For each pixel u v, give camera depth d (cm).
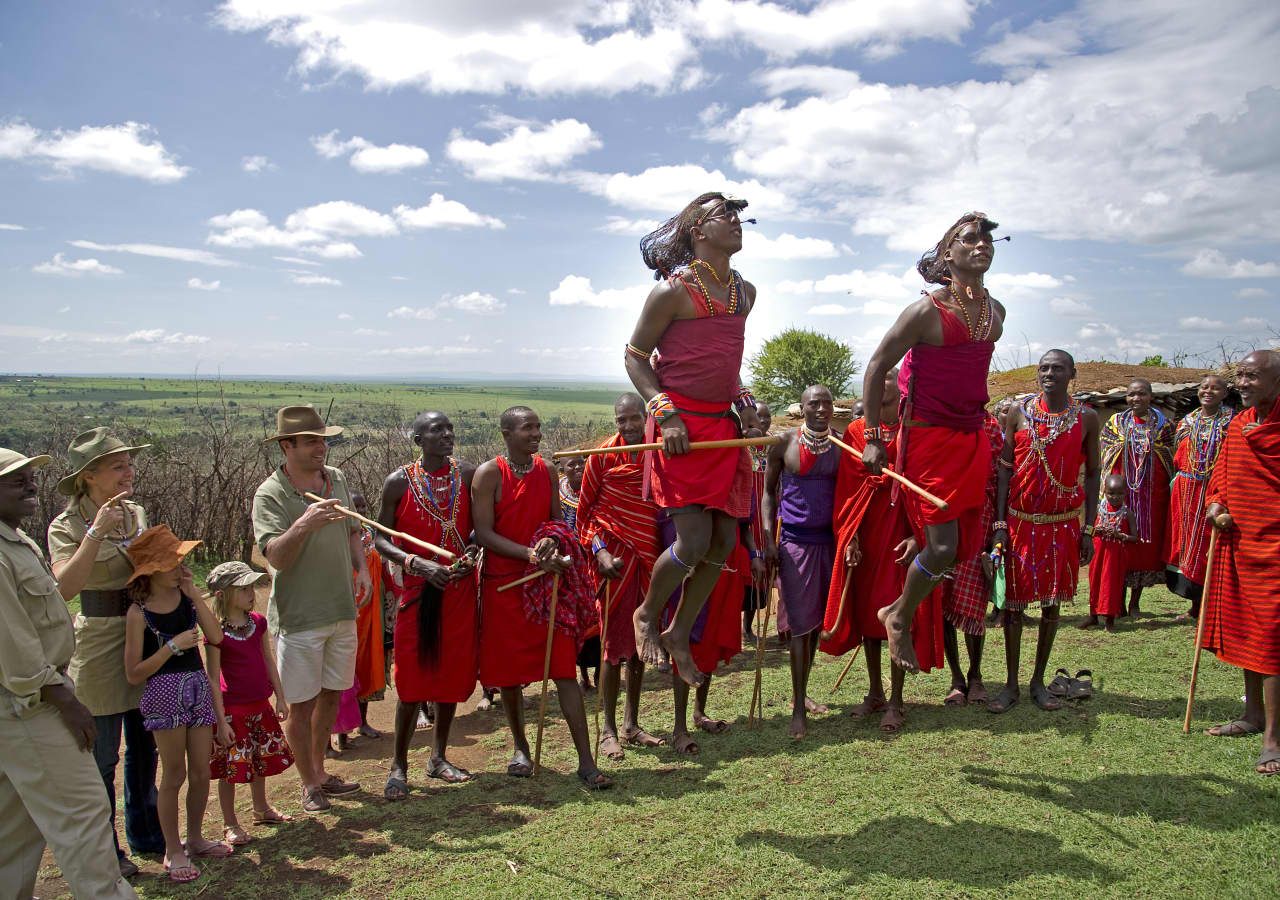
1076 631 804
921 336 455
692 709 664
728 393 425
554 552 525
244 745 472
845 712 624
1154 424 830
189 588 452
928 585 462
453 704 557
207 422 1512
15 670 354
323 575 505
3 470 364
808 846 427
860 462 577
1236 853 397
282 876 425
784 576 598
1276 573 485
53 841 369
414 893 402
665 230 435
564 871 414
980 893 379
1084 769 492
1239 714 563
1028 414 596
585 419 5225
